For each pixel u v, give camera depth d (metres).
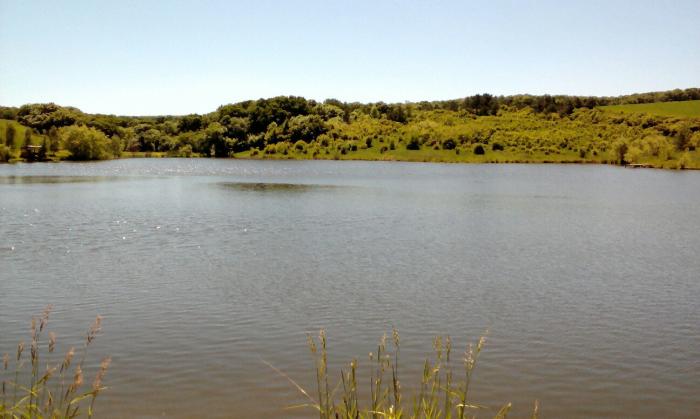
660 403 15.04
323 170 136.38
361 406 14.34
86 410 14.14
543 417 14.17
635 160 152.50
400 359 17.77
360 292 25.59
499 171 133.88
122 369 16.78
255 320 21.41
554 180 105.56
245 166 151.75
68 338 19.33
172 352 18.14
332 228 45.88
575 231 45.47
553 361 17.75
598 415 14.32
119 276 28.25
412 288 26.39
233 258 33.12
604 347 19.00
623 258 34.28
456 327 20.95
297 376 16.41
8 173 116.50
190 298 24.27
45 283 26.69
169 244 37.69
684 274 29.94
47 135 179.12
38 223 47.38
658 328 21.00
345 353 18.27
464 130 196.12
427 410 11.56
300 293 25.25
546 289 26.55
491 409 14.55
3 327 20.31
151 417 13.93
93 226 45.88
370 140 192.50
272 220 50.56
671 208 62.53
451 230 45.38
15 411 11.62
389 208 60.94
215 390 15.43
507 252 35.94
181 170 132.62
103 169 132.00
